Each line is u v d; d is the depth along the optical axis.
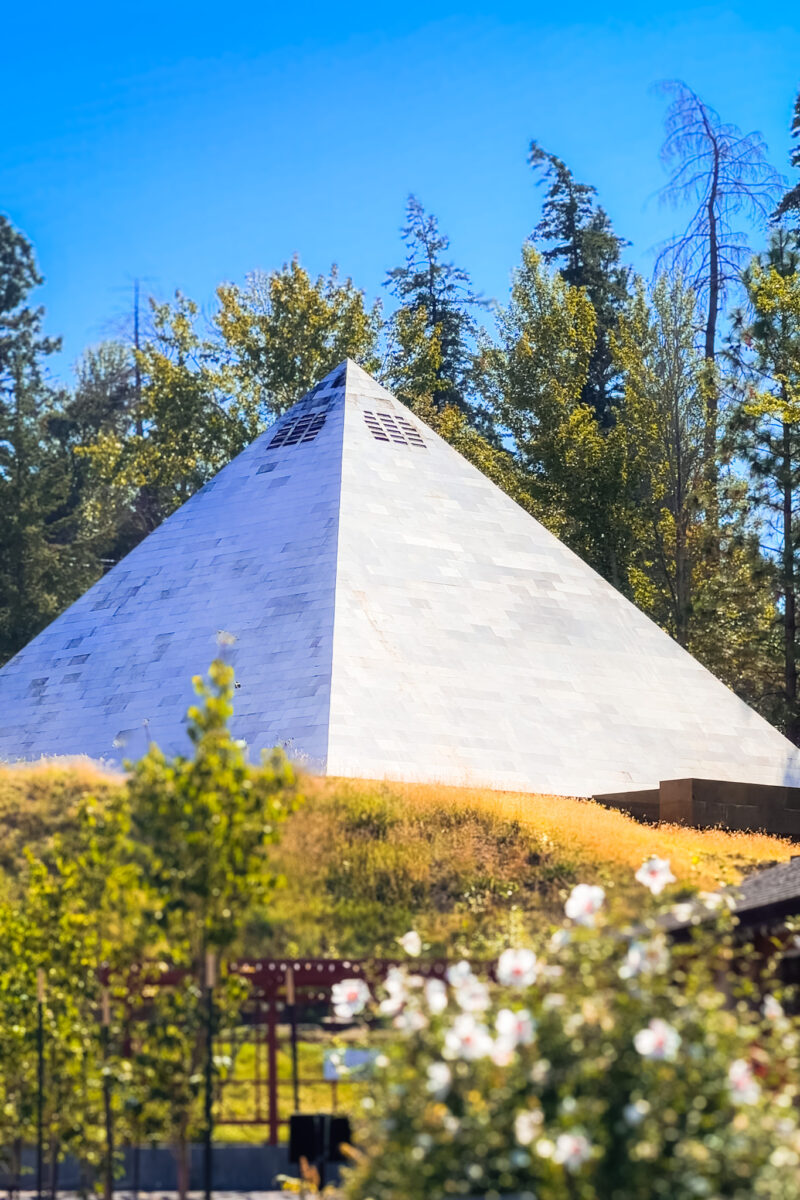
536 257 77.94
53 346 94.88
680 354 72.25
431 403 81.81
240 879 15.77
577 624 46.41
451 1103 11.49
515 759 40.22
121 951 16.92
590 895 13.44
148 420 87.44
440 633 42.81
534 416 77.00
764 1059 12.41
